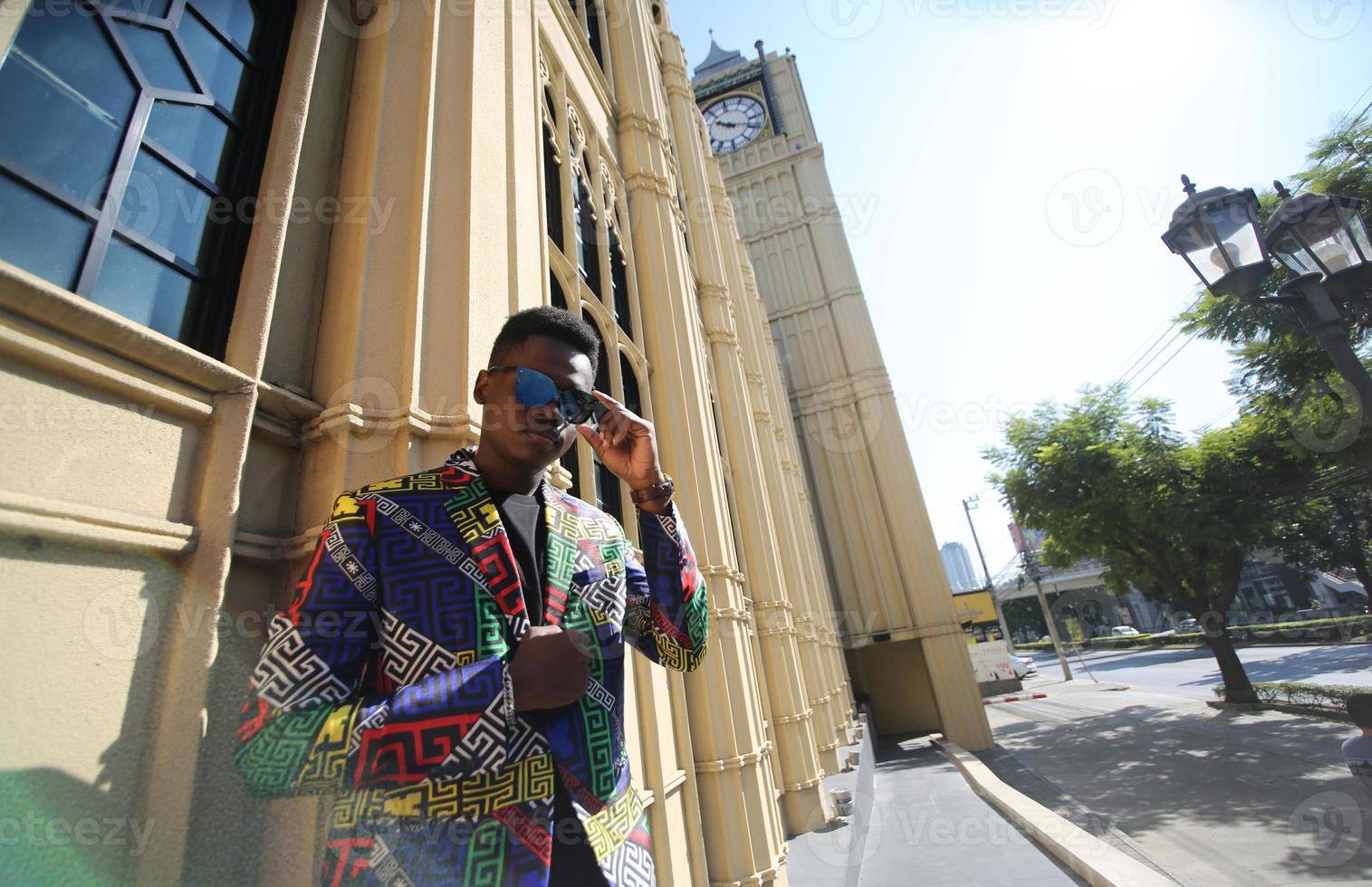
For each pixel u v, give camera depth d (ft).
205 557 4.34
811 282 69.62
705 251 32.07
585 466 13.92
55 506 3.42
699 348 23.24
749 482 27.30
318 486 5.76
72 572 3.61
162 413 4.41
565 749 3.38
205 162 5.85
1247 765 26.89
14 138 4.16
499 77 10.48
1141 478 40.09
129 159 5.07
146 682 3.84
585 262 18.17
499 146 9.80
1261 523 34.27
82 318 3.66
